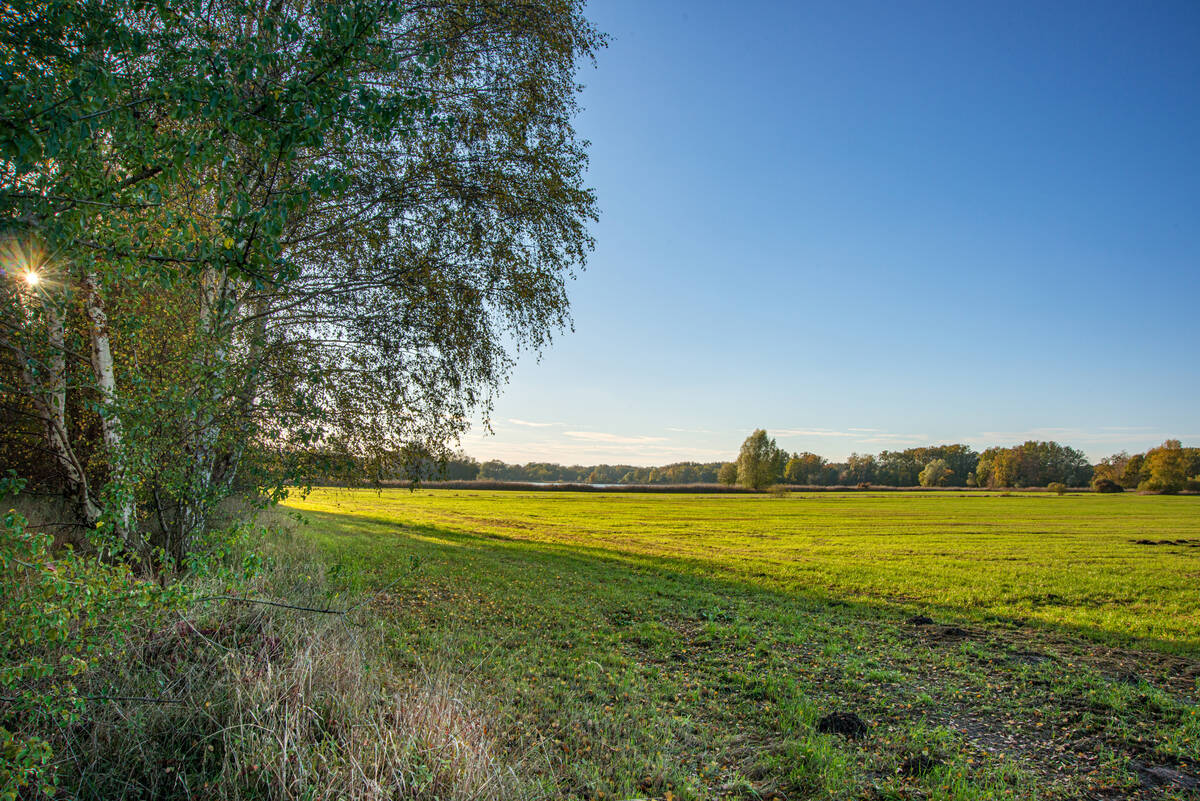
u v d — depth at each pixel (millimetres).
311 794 3760
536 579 15781
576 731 5836
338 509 39844
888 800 4953
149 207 3725
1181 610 14930
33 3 3328
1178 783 5434
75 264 4043
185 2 3814
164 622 5340
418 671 6730
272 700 4625
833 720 6707
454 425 10852
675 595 14781
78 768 4059
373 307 9906
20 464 8750
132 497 6430
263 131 3732
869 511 60969
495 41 10367
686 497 94625
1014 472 154000
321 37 3799
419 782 4031
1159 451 118125
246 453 7973
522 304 11188
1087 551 27688
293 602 7027
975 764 5777
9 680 3422
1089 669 9273
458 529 31641
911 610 14312
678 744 5891
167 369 7273
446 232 10188
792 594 15914
